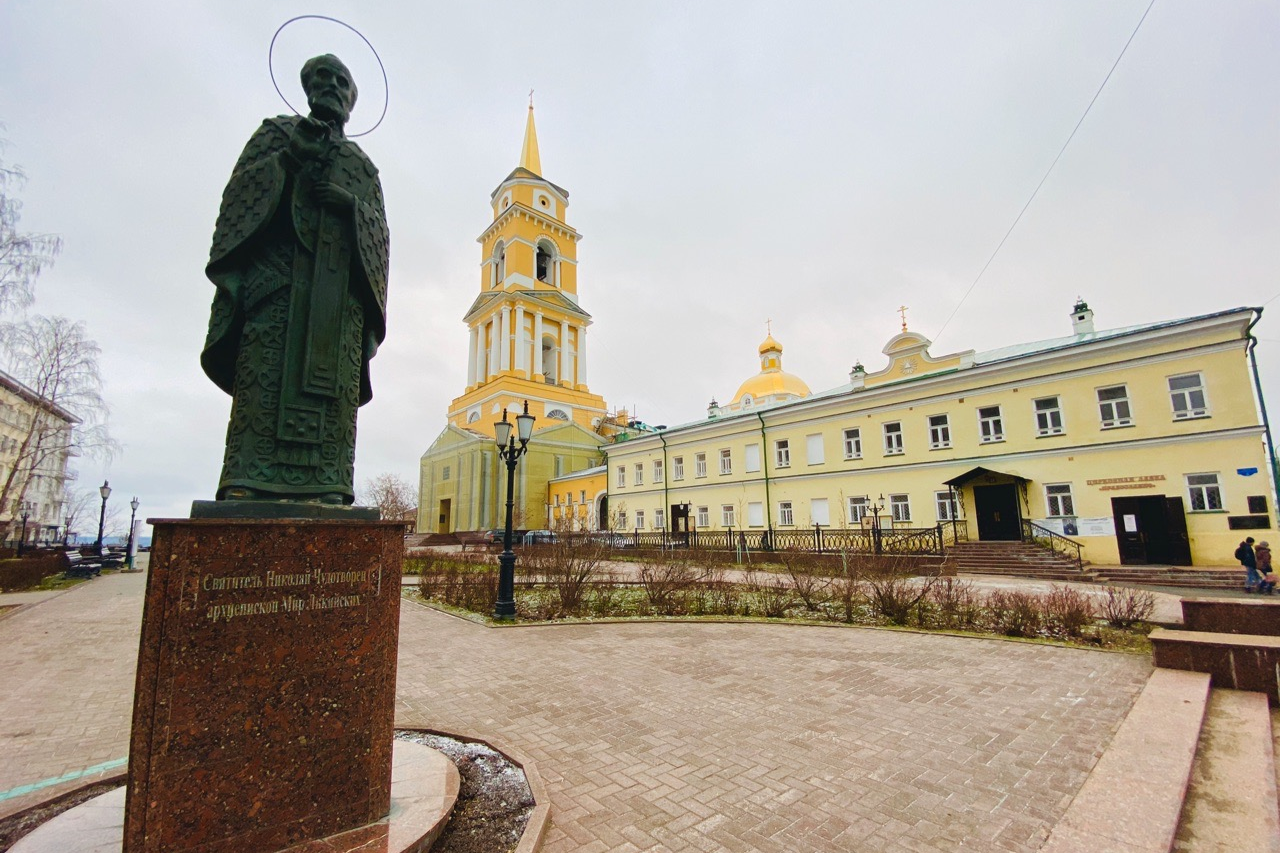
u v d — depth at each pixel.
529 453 50.34
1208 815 3.60
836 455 27.78
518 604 13.34
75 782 4.13
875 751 4.73
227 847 2.78
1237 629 6.98
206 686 2.80
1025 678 6.91
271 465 3.44
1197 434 18.09
